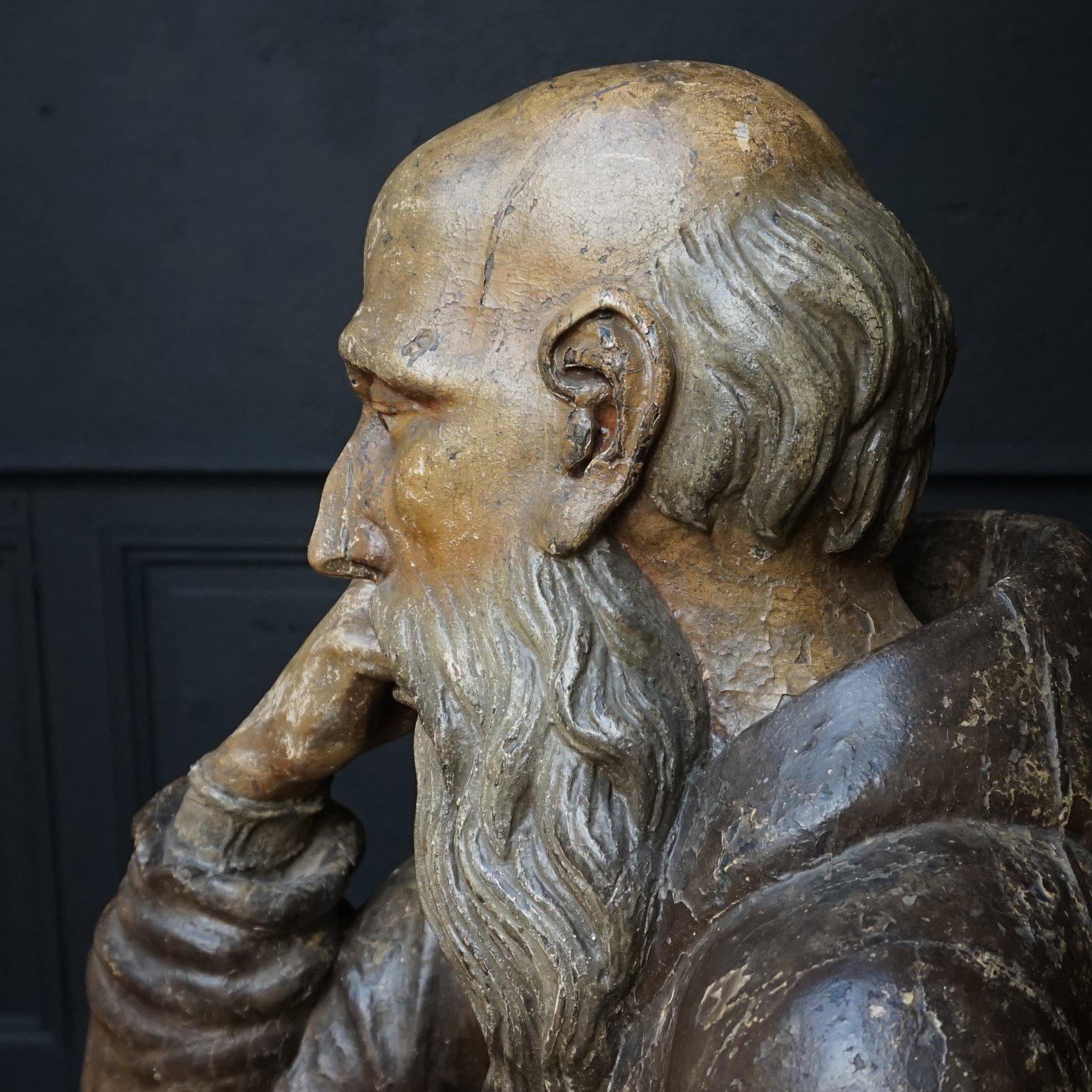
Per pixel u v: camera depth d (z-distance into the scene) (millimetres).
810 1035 683
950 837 771
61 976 2094
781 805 795
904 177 1777
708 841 818
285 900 1108
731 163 831
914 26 1742
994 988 691
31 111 1842
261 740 1057
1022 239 1782
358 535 927
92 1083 1177
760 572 878
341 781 2033
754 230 821
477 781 863
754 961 737
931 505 1886
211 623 1995
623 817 839
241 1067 1130
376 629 915
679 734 858
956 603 1101
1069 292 1789
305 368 1900
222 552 1974
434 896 884
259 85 1824
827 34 1755
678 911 820
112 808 2043
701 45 1775
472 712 867
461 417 860
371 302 897
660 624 871
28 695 2023
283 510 1955
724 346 808
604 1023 836
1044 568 874
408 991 1153
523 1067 876
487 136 876
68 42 1818
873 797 780
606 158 836
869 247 833
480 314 856
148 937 1121
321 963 1145
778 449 815
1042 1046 683
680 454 826
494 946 856
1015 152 1762
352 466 937
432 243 875
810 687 820
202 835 1105
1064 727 816
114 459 1925
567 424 829
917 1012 676
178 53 1816
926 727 792
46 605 1995
